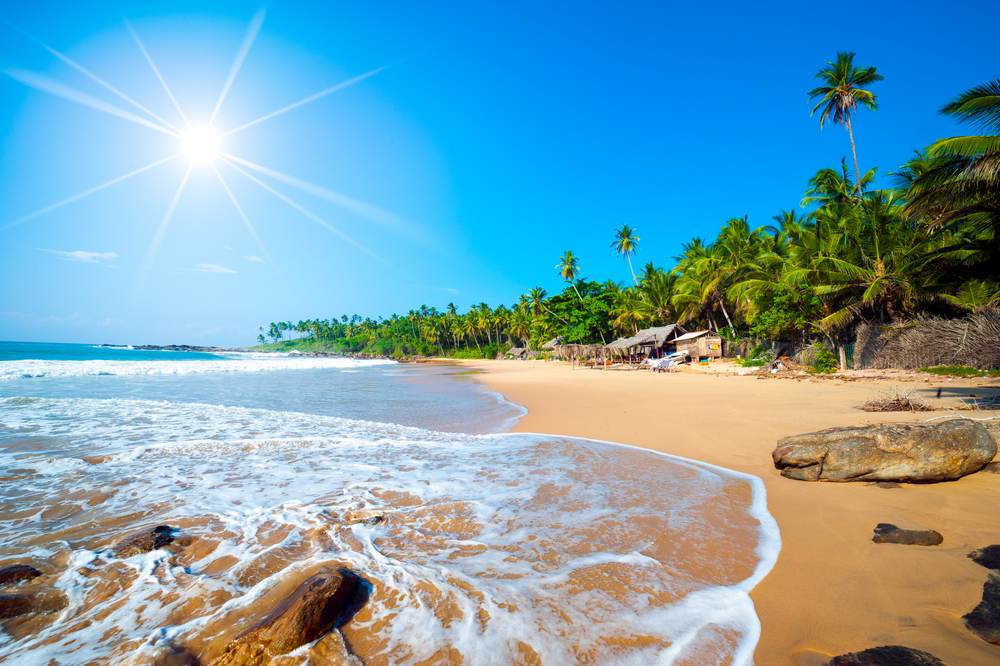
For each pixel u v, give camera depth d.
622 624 2.93
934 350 17.14
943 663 2.42
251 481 6.09
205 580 3.49
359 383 25.17
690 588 3.37
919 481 5.19
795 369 22.05
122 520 4.72
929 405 9.25
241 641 2.62
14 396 16.08
